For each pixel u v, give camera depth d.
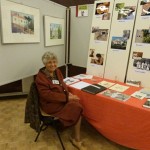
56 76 2.10
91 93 1.96
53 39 3.05
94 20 2.67
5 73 2.31
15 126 2.37
